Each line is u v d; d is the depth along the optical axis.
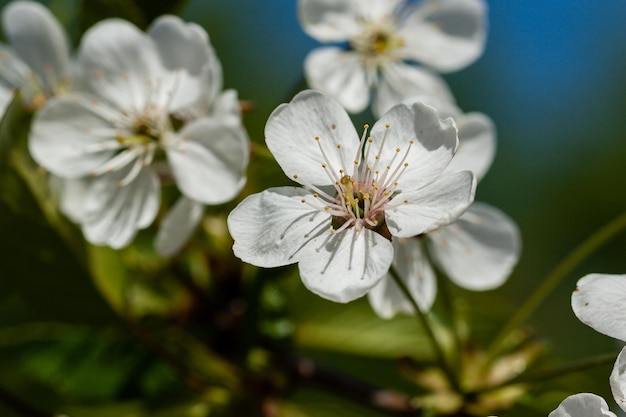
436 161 0.20
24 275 0.23
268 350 0.23
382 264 0.20
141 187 0.23
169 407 0.23
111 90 0.23
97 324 0.23
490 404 0.22
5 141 0.22
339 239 0.20
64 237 0.22
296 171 0.20
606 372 0.23
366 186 0.20
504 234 0.23
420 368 0.22
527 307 0.23
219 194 0.22
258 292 0.23
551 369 0.21
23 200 0.22
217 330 0.23
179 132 0.22
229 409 0.23
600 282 0.20
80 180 0.23
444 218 0.20
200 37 0.22
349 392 0.23
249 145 0.22
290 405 0.23
